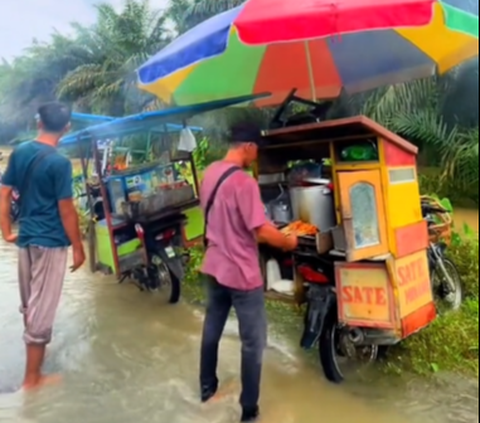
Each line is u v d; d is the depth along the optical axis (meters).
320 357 2.63
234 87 4.18
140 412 2.38
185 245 3.94
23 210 2.67
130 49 12.84
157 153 4.89
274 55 3.94
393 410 2.33
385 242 2.39
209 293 2.44
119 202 3.80
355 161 2.44
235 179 2.25
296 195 2.73
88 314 3.70
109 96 12.61
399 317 2.38
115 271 3.68
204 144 6.23
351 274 2.45
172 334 3.33
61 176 2.61
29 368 2.64
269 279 2.80
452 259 3.98
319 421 2.26
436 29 2.95
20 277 2.71
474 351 2.81
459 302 3.51
